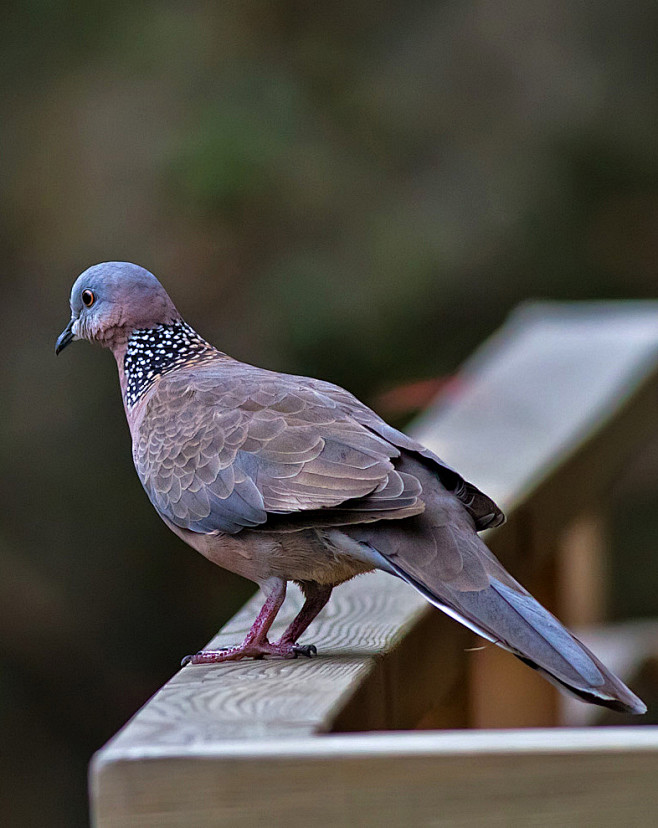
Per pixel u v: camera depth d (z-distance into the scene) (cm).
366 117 1530
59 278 1478
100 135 1480
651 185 1603
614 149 1595
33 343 1482
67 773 1520
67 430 1467
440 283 1477
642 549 1630
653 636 902
